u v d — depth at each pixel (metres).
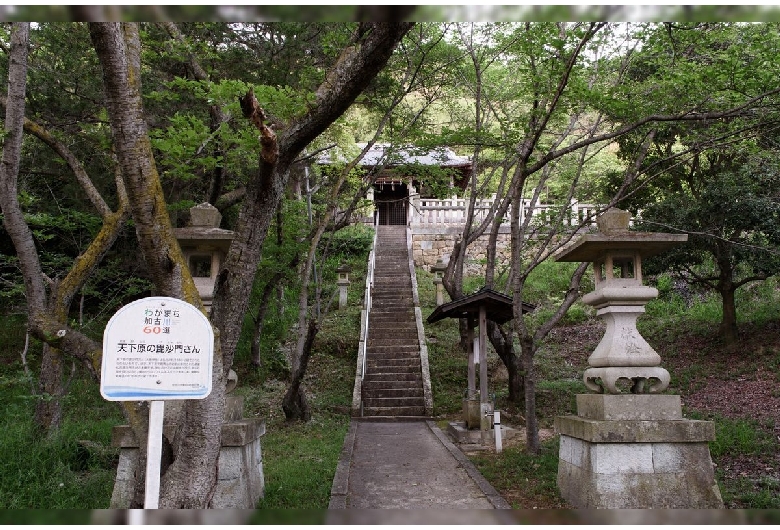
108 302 11.84
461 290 12.74
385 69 10.95
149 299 3.38
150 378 3.30
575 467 5.82
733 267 12.40
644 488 5.19
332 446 8.91
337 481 6.77
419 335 15.52
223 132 7.20
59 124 10.12
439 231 22.84
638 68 10.69
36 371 11.33
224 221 13.89
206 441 3.93
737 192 10.61
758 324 12.60
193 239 6.07
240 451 5.48
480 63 11.96
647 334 14.14
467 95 13.34
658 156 12.22
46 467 6.62
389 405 12.80
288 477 6.99
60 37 9.88
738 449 7.56
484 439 9.52
